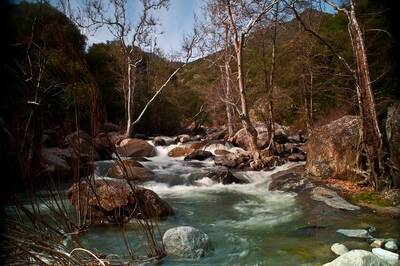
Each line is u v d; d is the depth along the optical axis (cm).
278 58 2347
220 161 1644
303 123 2373
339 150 1183
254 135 1606
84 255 555
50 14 657
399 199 902
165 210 846
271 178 1336
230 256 621
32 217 529
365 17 1580
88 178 676
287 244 676
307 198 1011
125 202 761
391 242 641
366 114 1025
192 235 637
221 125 3759
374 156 1023
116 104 2972
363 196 967
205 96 2752
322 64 1859
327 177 1191
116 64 2958
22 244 436
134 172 1265
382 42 1555
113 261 557
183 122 3844
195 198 1092
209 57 2523
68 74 614
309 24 1906
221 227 796
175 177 1305
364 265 514
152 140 2453
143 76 3269
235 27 1659
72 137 636
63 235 594
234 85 2361
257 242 693
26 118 559
